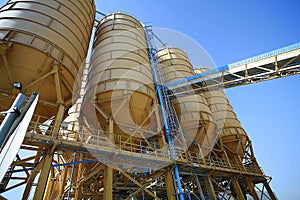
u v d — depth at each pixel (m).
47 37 10.55
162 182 16.03
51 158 8.74
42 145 8.91
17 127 1.92
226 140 20.45
